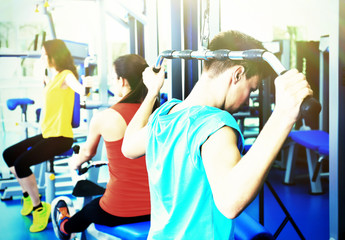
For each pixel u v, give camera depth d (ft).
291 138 12.07
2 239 9.23
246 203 2.00
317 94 14.57
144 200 5.45
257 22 24.76
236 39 2.63
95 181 9.94
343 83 5.19
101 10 10.78
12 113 25.94
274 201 11.07
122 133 5.37
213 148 2.17
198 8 6.81
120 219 5.39
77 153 6.72
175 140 2.48
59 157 16.83
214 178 2.11
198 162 2.31
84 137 17.33
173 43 7.20
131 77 5.81
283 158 14.92
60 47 9.63
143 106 3.37
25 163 9.43
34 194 9.76
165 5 7.35
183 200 2.48
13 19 26.16
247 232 4.08
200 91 2.71
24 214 10.95
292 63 16.44
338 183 5.38
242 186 1.98
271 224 9.30
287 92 1.94
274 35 25.08
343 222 5.45
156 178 2.71
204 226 2.43
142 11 9.18
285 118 1.96
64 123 9.67
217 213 2.43
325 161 13.34
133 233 5.13
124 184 5.41
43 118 9.73
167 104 2.95
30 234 9.54
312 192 11.71
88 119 12.89
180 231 2.53
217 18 5.77
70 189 12.98
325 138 11.60
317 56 14.44
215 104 2.66
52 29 13.57
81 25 26.30
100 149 10.44
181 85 7.42
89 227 6.09
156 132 2.72
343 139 5.33
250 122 24.56
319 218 9.60
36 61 25.14
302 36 23.93
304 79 1.95
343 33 5.12
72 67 9.88
